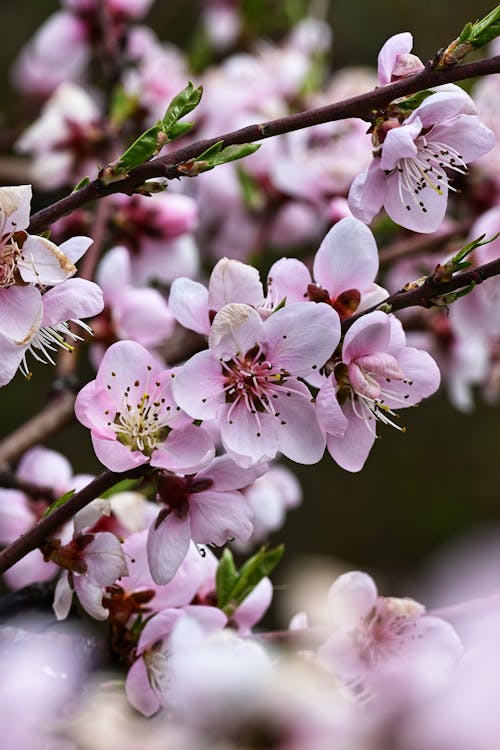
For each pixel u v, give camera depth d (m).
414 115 0.64
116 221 0.84
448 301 0.64
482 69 0.63
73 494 0.65
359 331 0.63
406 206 0.66
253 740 0.46
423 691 0.43
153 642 0.65
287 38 1.16
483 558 0.47
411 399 0.65
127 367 0.64
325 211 0.87
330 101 1.01
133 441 0.63
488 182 0.83
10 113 1.21
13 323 0.62
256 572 0.68
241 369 0.63
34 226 0.63
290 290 0.65
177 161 0.63
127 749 0.52
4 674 0.58
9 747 0.57
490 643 0.44
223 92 0.98
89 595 0.65
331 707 0.47
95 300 0.63
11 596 0.67
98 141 0.93
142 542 0.67
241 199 0.96
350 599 0.67
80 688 0.63
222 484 0.64
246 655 0.54
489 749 0.41
